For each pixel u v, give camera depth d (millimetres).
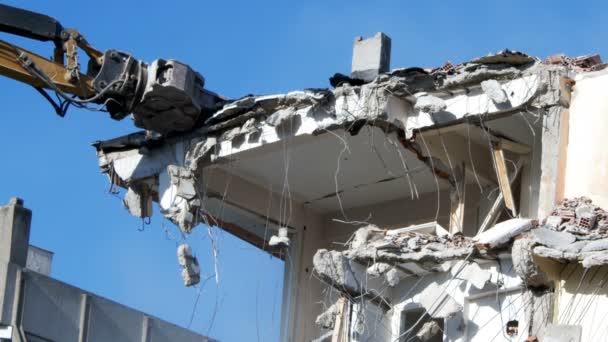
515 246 34406
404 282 37312
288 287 42188
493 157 37125
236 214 42062
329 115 37844
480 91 36375
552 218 34469
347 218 42312
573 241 33812
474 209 38812
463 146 37969
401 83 36844
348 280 36844
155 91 38750
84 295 32688
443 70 36719
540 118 35875
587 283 33906
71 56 38531
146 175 41094
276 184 41688
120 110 39406
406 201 41094
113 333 33125
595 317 33594
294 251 42312
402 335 36062
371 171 39938
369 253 36656
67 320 32312
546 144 35469
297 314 41906
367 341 36969
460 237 36062
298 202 42500
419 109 36938
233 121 39594
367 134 38031
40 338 31703
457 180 38219
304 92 38094
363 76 38938
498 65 36125
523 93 35781
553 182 35188
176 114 39656
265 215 42000
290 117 38438
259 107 38969
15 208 32094
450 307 35844
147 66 39062
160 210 40375
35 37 38406
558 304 34125
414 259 36156
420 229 37375
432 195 40531
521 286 34969
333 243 42438
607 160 35031
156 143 41000
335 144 38656
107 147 41812
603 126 35281
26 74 38125
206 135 40125
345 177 40531
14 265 31672
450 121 36656
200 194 40344
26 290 31703
